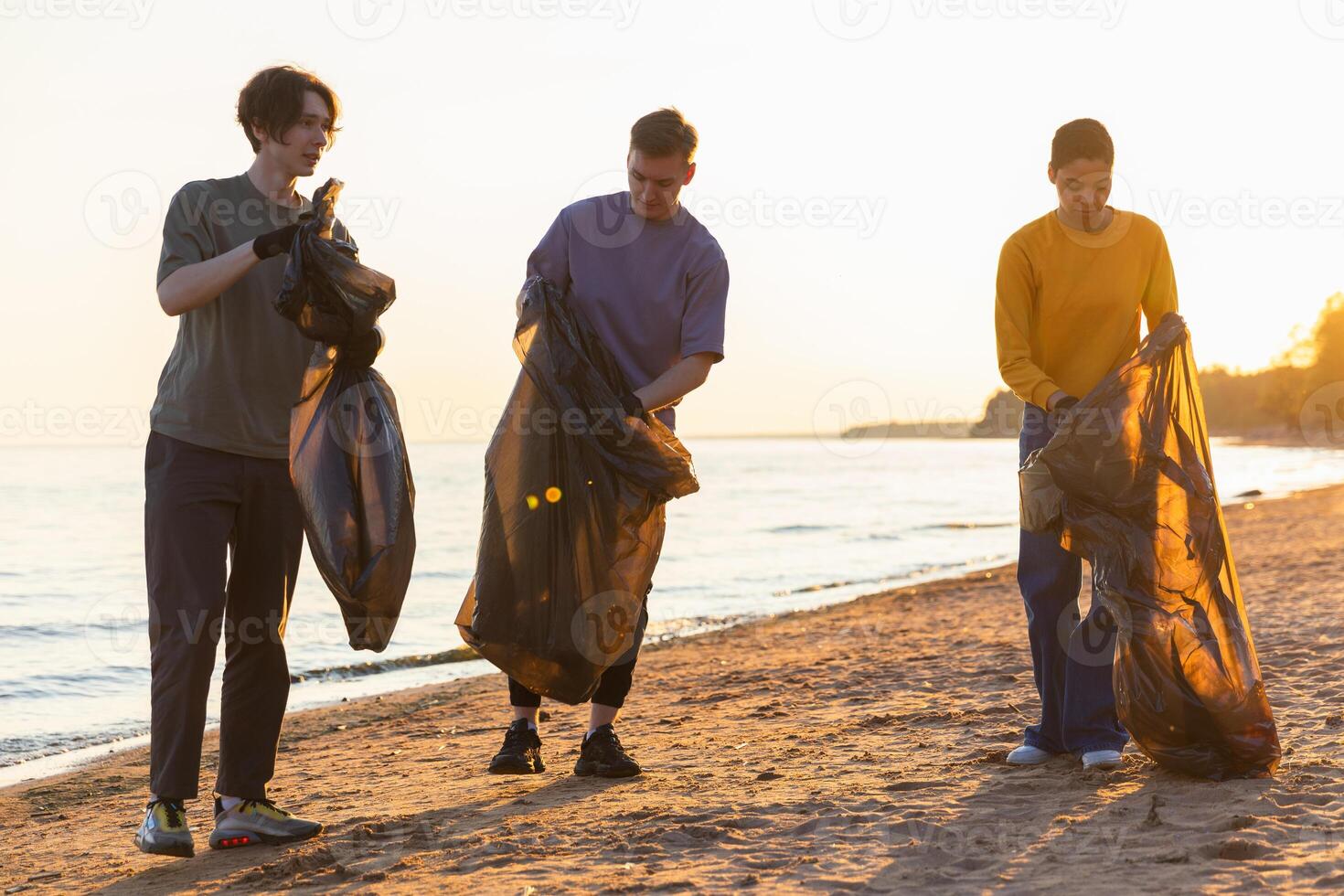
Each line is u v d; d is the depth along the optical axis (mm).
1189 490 4445
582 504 4609
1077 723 4703
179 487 4020
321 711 10242
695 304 4875
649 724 7477
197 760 4047
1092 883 3195
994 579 20875
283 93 4121
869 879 3373
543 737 6988
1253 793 4090
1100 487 4441
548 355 4621
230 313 4094
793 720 7062
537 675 4707
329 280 3947
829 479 94625
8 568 28594
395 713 9938
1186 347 4559
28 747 9500
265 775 4324
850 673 9438
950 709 6812
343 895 3484
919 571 25016
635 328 4879
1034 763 4812
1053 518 4539
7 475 88750
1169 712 4324
